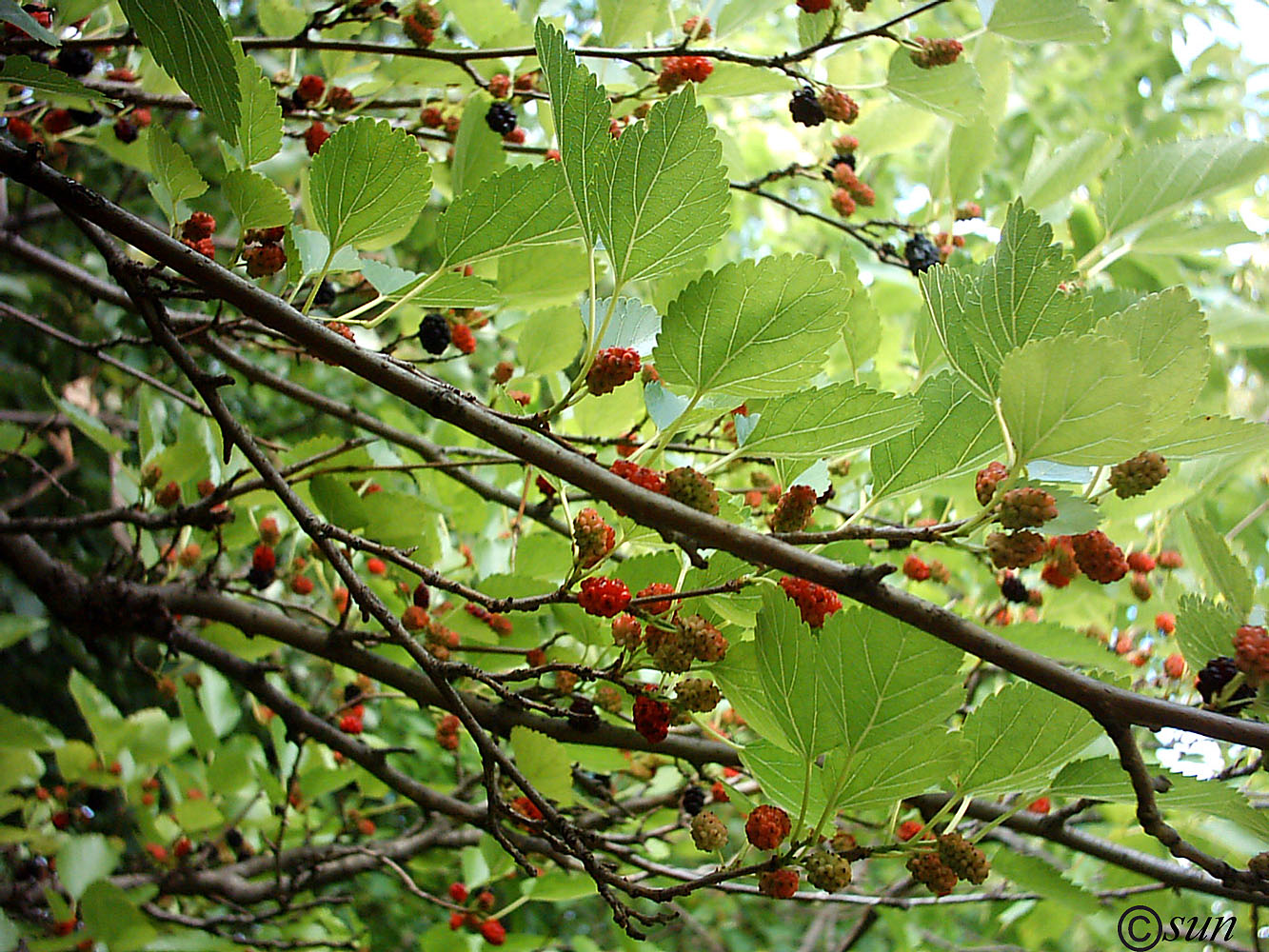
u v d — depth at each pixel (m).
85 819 1.30
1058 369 0.54
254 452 0.67
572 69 0.57
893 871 1.75
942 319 0.59
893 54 0.83
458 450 0.89
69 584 0.89
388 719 1.66
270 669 0.88
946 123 1.02
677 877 0.67
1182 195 0.83
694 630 0.60
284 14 0.90
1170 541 1.07
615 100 0.84
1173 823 0.88
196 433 0.89
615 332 0.65
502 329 1.08
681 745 0.76
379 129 0.62
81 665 1.73
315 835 1.25
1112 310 0.74
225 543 0.95
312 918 1.16
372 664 0.83
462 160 0.82
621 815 0.94
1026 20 0.81
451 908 0.96
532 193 0.64
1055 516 0.55
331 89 0.87
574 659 0.78
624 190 0.58
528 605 0.62
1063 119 1.68
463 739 1.06
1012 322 0.58
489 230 0.65
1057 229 1.01
